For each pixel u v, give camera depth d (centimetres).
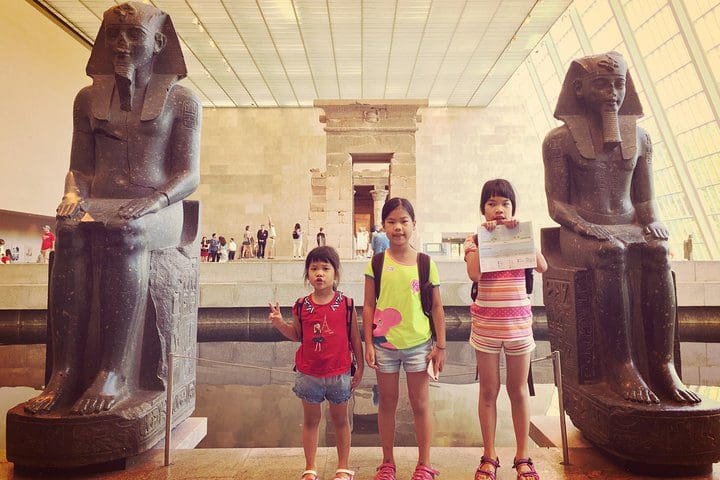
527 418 293
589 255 361
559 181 403
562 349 390
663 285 345
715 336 907
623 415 313
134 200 353
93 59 391
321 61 2047
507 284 297
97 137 378
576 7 1927
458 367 686
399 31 1798
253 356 771
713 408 308
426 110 2547
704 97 1628
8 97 1518
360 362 292
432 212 2484
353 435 434
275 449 359
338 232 1391
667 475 310
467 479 308
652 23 1722
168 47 395
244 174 2559
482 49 1952
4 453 354
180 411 395
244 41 1862
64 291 335
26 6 1595
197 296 435
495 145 2514
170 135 387
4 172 1498
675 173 1862
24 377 633
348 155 1405
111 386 327
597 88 386
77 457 303
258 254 2011
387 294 290
